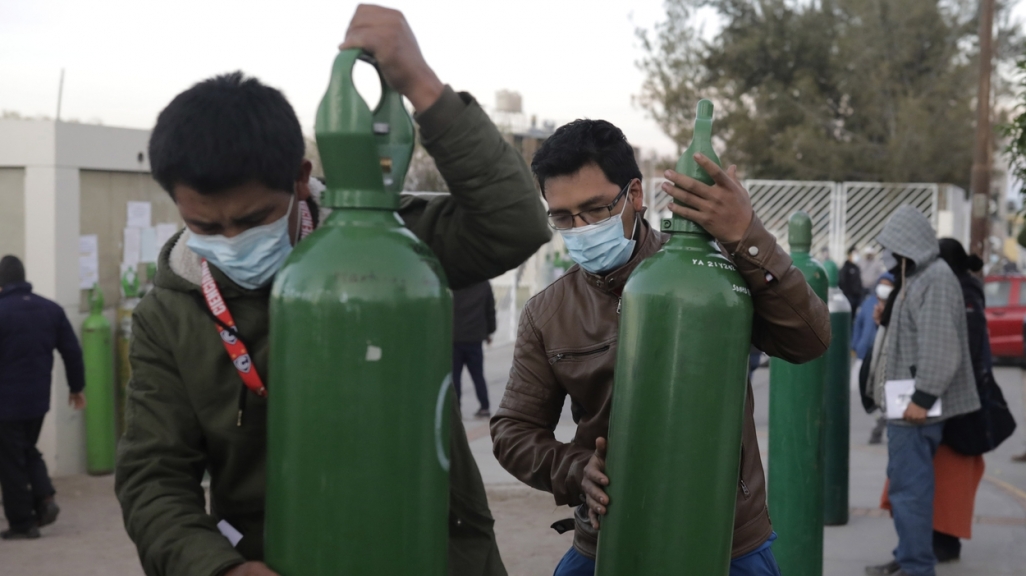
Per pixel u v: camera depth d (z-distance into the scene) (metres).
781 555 4.80
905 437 5.05
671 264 1.68
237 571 1.44
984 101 17.27
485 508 1.97
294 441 1.31
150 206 9.03
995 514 6.77
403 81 1.50
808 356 2.00
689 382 1.63
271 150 1.50
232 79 1.55
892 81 30.47
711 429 1.64
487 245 1.74
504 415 2.68
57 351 7.73
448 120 1.56
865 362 5.30
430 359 1.34
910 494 5.05
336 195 1.37
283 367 1.33
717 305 1.63
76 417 8.23
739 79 31.59
